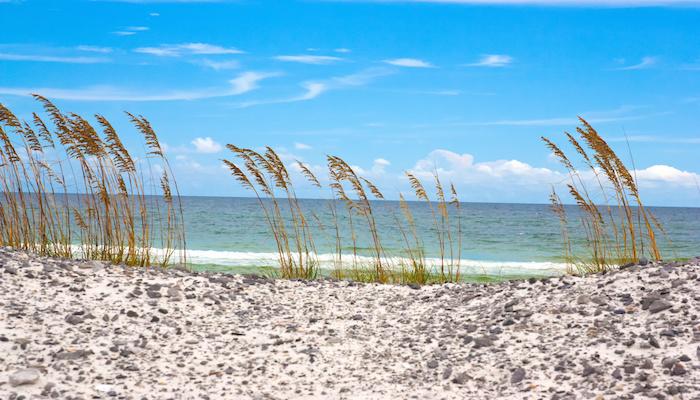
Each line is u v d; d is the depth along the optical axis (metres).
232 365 6.55
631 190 10.39
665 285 7.87
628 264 9.50
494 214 73.94
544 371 5.97
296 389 5.89
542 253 24.86
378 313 9.02
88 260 10.63
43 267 9.34
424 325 8.22
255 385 5.97
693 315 6.68
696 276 7.95
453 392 5.75
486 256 23.59
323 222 42.31
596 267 10.98
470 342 7.23
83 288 8.58
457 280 12.20
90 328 7.14
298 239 12.30
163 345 6.97
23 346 6.27
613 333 6.69
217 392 5.71
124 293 8.65
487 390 5.74
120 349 6.62
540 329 7.27
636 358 5.90
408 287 10.92
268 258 18.89
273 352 7.04
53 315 7.37
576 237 34.09
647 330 6.57
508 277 15.98
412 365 6.64
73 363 6.06
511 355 6.57
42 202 10.99
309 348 7.20
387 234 34.06
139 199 11.18
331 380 6.17
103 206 11.10
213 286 9.81
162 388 5.70
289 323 8.27
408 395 5.71
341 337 7.70
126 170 11.09
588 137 10.47
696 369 5.42
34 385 5.43
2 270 8.78
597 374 5.64
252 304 9.18
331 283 11.07
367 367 6.58
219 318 8.29
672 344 6.09
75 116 10.93
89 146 10.87
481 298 9.30
